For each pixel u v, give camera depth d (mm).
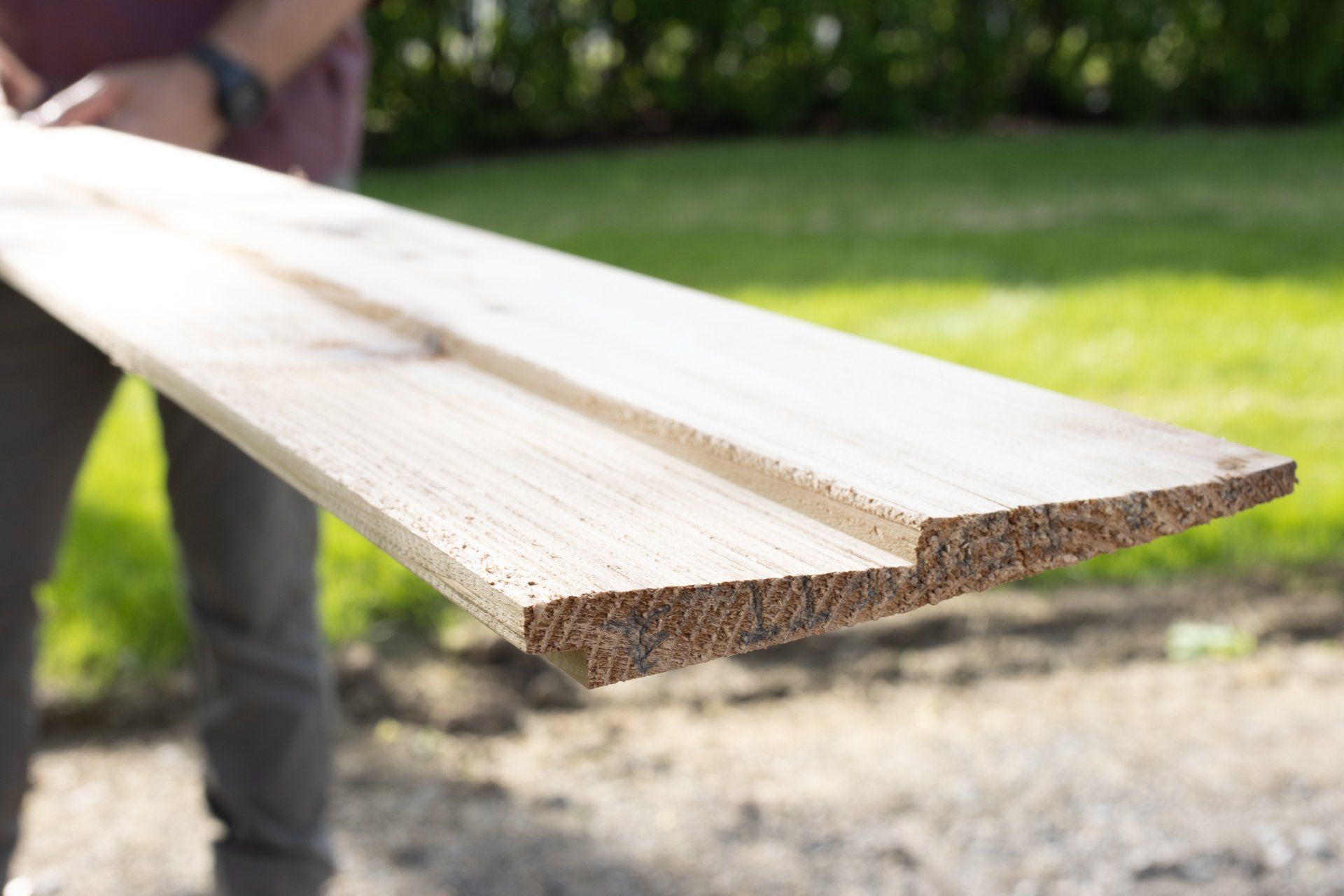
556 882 1982
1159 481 616
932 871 2010
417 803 2186
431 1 8766
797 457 621
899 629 2701
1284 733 2361
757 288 4984
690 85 9836
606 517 575
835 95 10242
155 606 2551
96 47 1502
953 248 5852
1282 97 10859
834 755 2330
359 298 917
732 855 2051
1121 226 6379
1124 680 2543
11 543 1429
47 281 932
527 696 2508
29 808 2143
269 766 1571
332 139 1625
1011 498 583
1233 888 1954
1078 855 2041
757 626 521
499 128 9320
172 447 1469
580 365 758
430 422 690
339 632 2578
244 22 1408
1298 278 5145
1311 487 3070
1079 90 10625
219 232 1080
